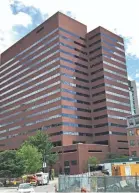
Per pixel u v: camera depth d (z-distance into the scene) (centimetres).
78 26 13812
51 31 13225
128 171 4806
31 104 13525
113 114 12562
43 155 9444
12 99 15125
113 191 2742
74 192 3152
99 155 11062
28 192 3281
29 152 8062
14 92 15075
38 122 12775
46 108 12469
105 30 13850
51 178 8425
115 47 14050
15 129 14388
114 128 12319
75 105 12275
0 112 16012
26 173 7756
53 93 12262
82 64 13350
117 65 13788
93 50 13638
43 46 13538
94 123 12650
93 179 2981
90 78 13400
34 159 8050
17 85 14925
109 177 2822
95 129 12525
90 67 13562
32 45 14350
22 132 13775
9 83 15662
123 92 13525
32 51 14238
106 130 12112
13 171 6575
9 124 14975
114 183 2764
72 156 10481
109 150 11700
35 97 13350
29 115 13500
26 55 14650
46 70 13000
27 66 14412
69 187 3319
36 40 14112
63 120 11525
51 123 11988
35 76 13650
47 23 13562
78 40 13588
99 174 5909
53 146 11019
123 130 12719
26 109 13800
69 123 11712
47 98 12544
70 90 12300
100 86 12888
